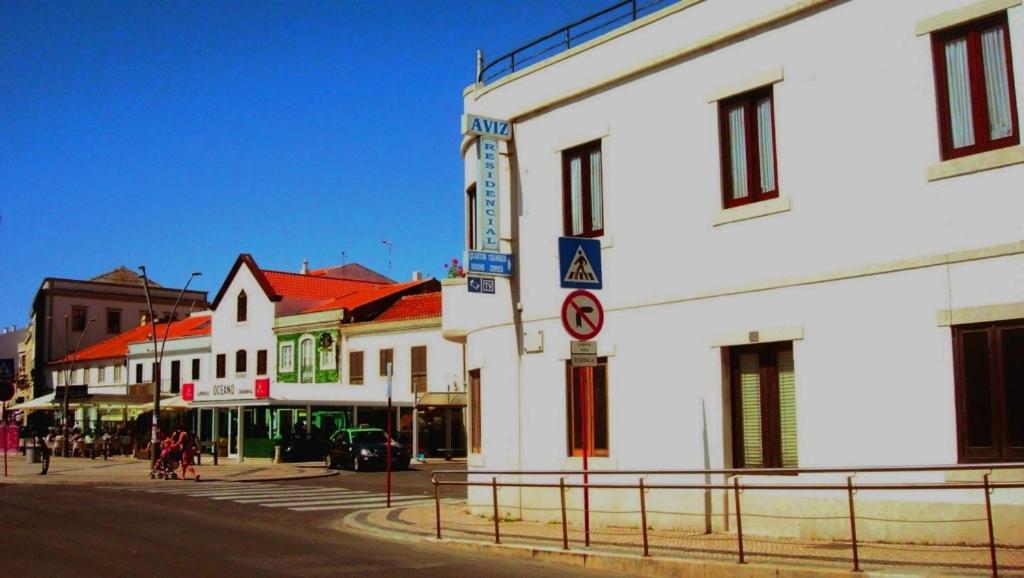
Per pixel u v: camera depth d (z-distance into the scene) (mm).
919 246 11289
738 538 10625
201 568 11422
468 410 18188
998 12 10797
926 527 11031
